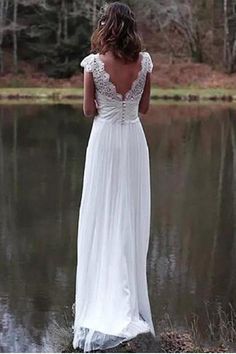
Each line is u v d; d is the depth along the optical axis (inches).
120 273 173.9
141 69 169.9
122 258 173.8
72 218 440.8
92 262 176.6
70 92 1568.7
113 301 174.7
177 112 1188.5
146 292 184.1
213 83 1628.9
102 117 171.6
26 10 1744.6
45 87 1656.0
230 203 489.1
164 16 1752.0
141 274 181.9
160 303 278.1
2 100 1453.0
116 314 174.6
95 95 170.9
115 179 172.7
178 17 1738.4
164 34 1779.0
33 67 1736.0
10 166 638.5
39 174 597.9
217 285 305.0
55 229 411.2
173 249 366.3
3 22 1707.7
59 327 243.0
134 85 169.6
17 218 440.1
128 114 171.6
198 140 832.3
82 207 177.2
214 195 517.3
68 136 856.9
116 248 173.8
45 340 229.9
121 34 164.7
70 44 1706.4
